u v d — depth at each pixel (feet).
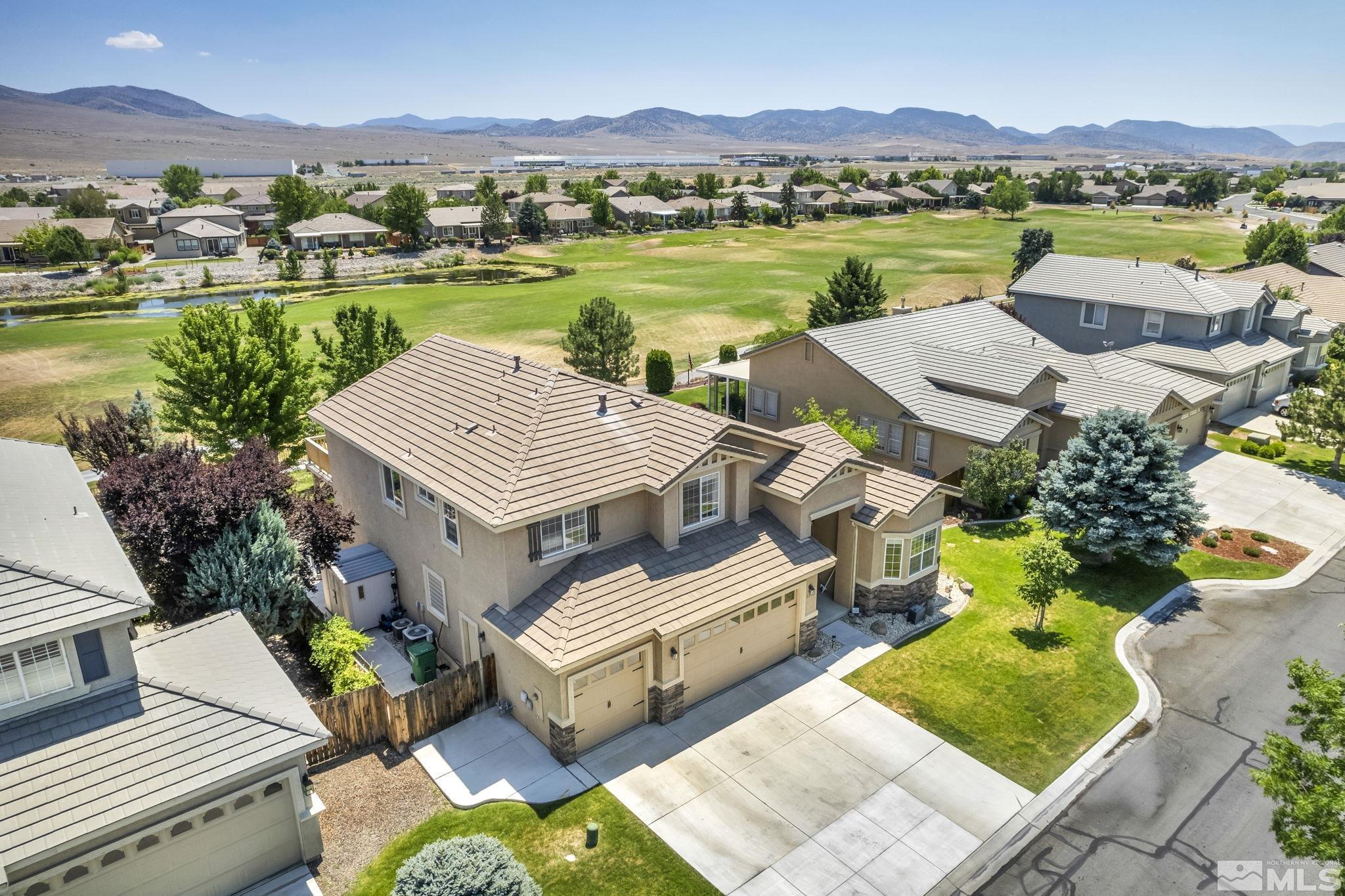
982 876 51.13
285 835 50.65
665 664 63.57
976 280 289.94
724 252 389.19
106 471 88.63
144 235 451.53
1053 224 463.42
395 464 72.02
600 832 54.08
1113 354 135.54
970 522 104.88
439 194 586.86
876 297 177.99
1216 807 56.85
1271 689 69.92
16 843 40.11
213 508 68.74
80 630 45.73
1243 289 152.56
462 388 80.23
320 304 266.57
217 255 396.78
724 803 56.85
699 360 195.11
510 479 62.64
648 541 68.64
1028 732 64.39
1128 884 50.60
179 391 123.85
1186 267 238.89
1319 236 309.83
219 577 67.41
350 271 349.61
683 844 53.21
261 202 514.68
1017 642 77.05
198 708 48.32
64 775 43.37
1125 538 86.84
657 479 65.72
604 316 151.74
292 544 71.67
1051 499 93.97
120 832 43.57
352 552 82.84
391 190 415.85
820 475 73.05
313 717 50.90
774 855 52.49
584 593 61.72
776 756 61.72
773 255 375.25
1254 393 149.89
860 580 81.71
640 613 62.03
